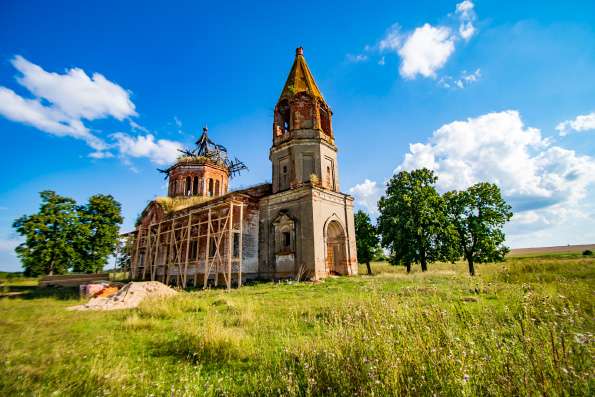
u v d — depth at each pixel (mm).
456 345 3715
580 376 2939
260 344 6215
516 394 2934
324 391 3877
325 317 8086
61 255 33531
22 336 7637
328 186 25516
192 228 29703
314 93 26875
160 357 5887
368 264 36188
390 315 5660
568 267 14578
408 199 27875
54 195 34469
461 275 18125
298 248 22641
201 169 38469
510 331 4770
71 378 4801
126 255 42594
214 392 4234
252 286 20375
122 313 10938
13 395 4227
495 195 29062
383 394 3229
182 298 12773
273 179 26562
